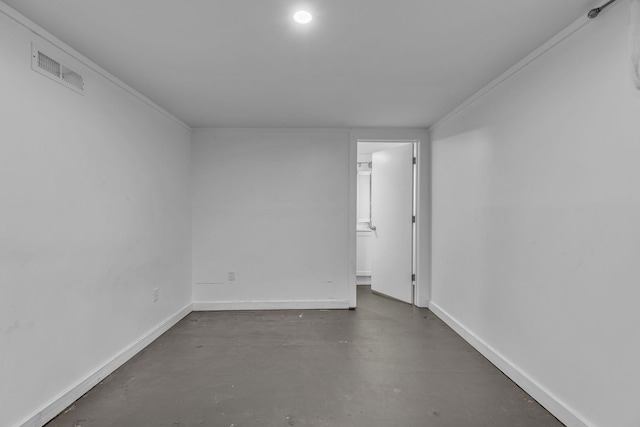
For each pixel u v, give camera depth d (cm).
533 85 203
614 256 149
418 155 390
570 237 174
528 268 208
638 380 139
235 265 388
